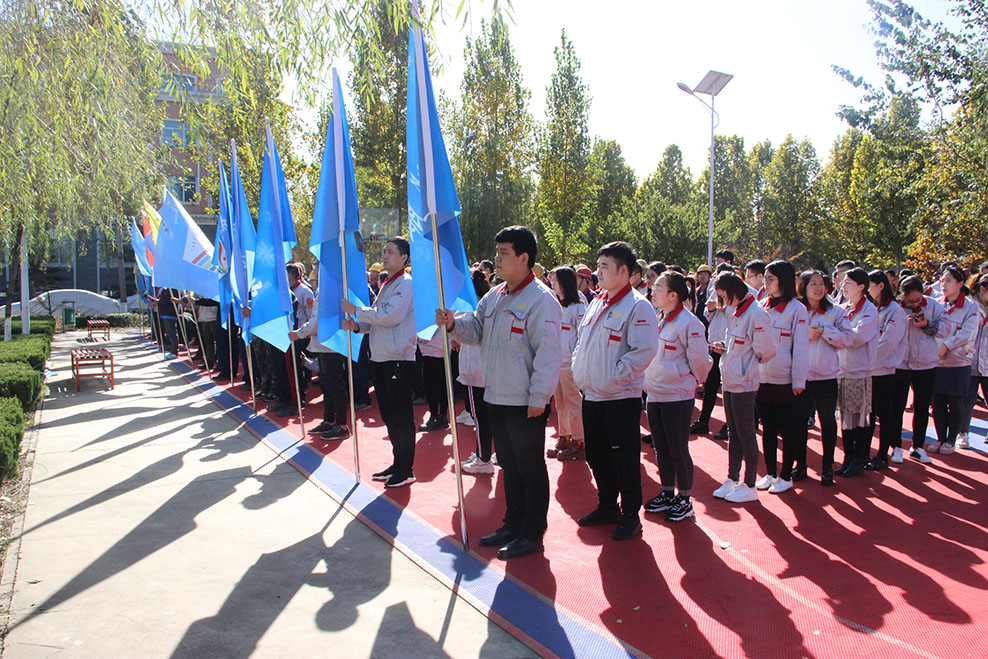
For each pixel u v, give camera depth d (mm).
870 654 3215
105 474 6199
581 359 4727
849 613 3615
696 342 4855
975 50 13422
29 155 5965
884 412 6230
